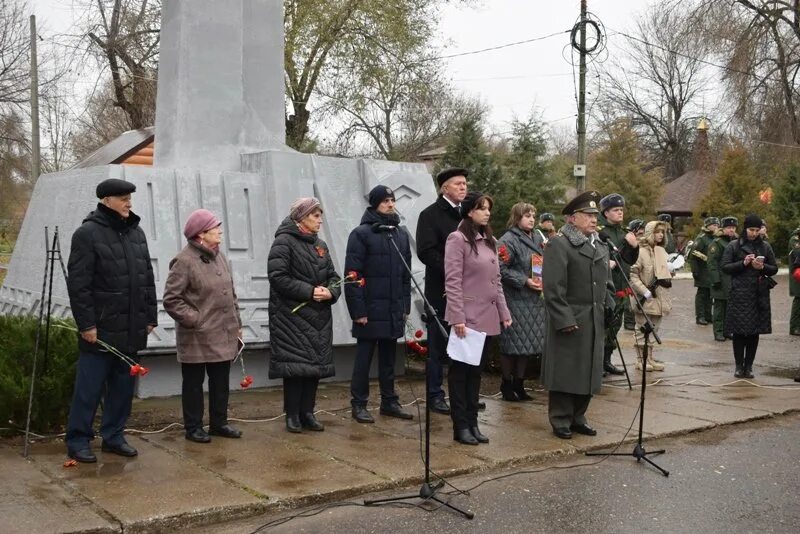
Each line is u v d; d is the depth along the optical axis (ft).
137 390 24.09
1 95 93.45
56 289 25.62
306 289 19.76
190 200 25.62
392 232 22.22
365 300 21.98
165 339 23.94
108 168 24.70
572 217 20.80
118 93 76.59
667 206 141.79
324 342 20.20
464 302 19.44
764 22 98.78
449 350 19.15
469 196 19.67
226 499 14.99
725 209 112.16
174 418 21.61
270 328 20.26
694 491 16.79
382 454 18.56
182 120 27.73
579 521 14.83
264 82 30.01
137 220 17.99
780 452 20.07
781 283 86.48
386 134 95.35
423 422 21.93
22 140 97.91
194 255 19.06
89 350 17.38
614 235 28.89
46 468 16.87
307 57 77.36
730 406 25.02
